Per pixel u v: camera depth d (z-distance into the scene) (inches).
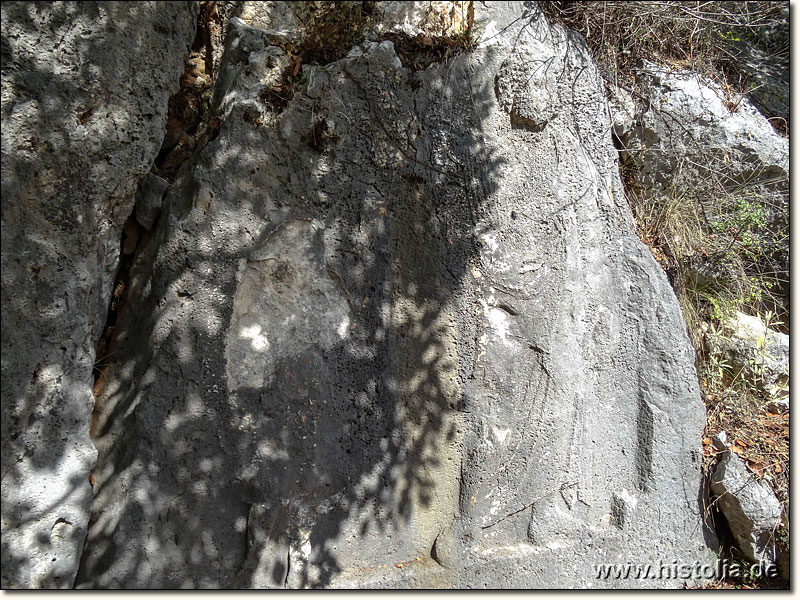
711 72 147.1
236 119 87.7
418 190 99.7
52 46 74.4
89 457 80.2
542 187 109.7
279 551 91.2
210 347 86.7
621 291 118.6
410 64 98.4
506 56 105.3
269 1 97.7
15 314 73.9
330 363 95.0
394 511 99.7
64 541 77.9
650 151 136.4
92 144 78.3
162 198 89.1
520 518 108.0
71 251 78.2
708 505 124.3
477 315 103.2
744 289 143.1
